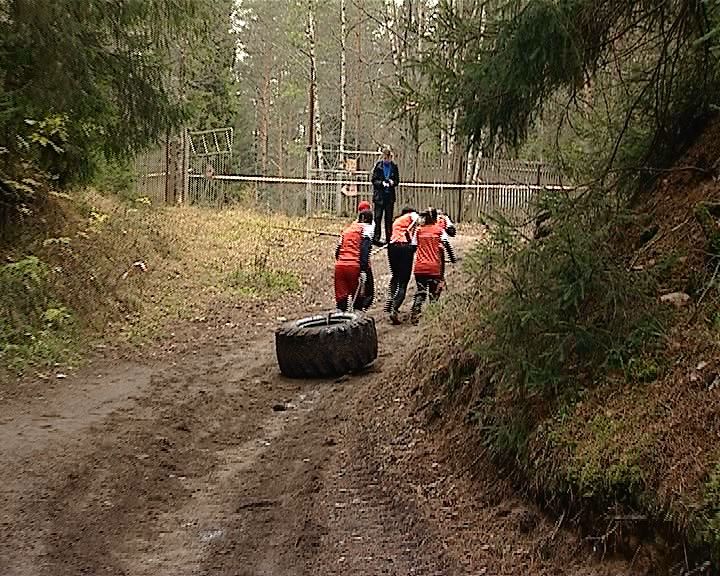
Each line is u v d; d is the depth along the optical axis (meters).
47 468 7.49
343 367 10.76
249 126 51.25
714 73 6.81
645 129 7.34
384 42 31.69
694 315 5.54
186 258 18.47
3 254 14.09
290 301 16.08
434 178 25.36
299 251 21.00
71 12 11.73
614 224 6.08
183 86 21.69
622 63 7.11
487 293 7.35
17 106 12.27
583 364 5.69
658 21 6.68
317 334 10.76
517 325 5.73
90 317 13.45
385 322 13.68
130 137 13.91
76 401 9.88
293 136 56.44
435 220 13.47
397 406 8.53
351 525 6.07
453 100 6.43
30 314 12.50
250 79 52.12
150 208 22.72
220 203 29.27
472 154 7.21
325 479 7.09
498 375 6.26
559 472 5.18
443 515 5.98
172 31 13.90
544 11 5.84
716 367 4.90
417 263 13.36
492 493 5.99
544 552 5.00
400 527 5.95
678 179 7.00
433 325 9.63
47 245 14.83
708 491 4.05
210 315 14.74
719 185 6.47
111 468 7.52
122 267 16.02
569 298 5.45
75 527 6.20
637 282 5.66
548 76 6.26
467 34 6.30
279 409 9.47
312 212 30.25
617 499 4.61
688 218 6.41
